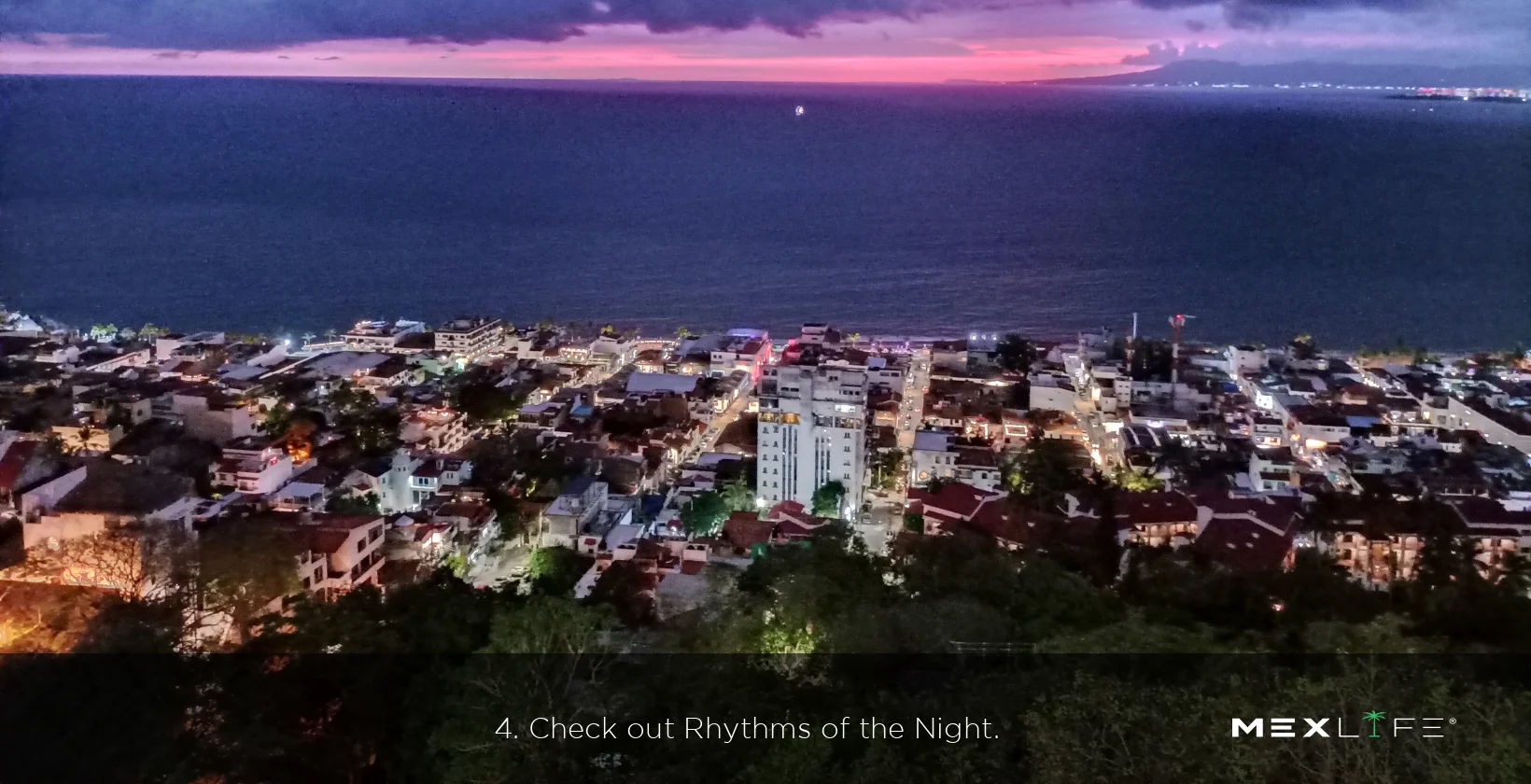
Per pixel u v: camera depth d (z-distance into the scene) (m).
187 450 118.88
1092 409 167.38
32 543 78.56
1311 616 73.19
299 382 161.12
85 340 190.12
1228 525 103.12
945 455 131.38
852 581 69.81
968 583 71.44
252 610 64.19
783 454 125.62
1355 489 120.06
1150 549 96.81
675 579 91.06
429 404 155.00
